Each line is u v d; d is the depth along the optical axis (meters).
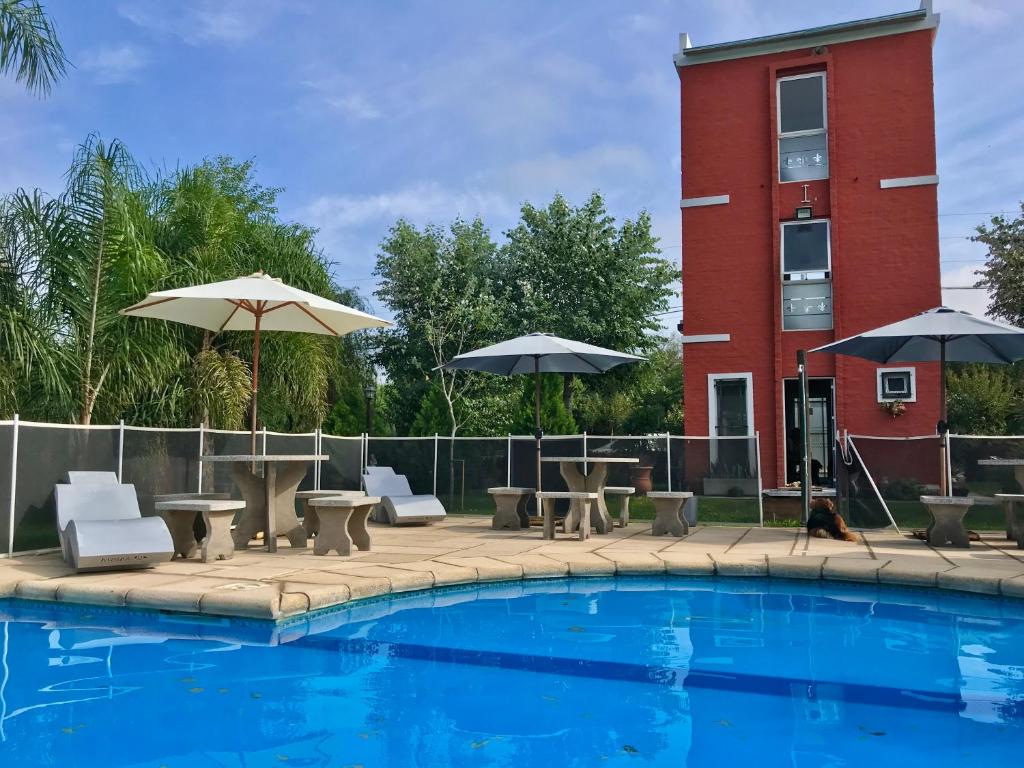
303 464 9.18
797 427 16.41
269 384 13.77
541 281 26.22
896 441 11.59
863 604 6.92
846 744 3.66
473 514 13.52
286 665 4.92
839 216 15.84
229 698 4.29
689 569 8.00
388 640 5.57
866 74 15.91
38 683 4.52
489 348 11.69
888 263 15.54
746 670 4.89
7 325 9.45
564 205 26.31
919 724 3.94
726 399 16.41
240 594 6.00
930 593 7.27
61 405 10.14
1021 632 5.91
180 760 3.42
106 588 6.31
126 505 7.78
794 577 7.83
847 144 15.91
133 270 10.71
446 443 13.80
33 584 6.51
